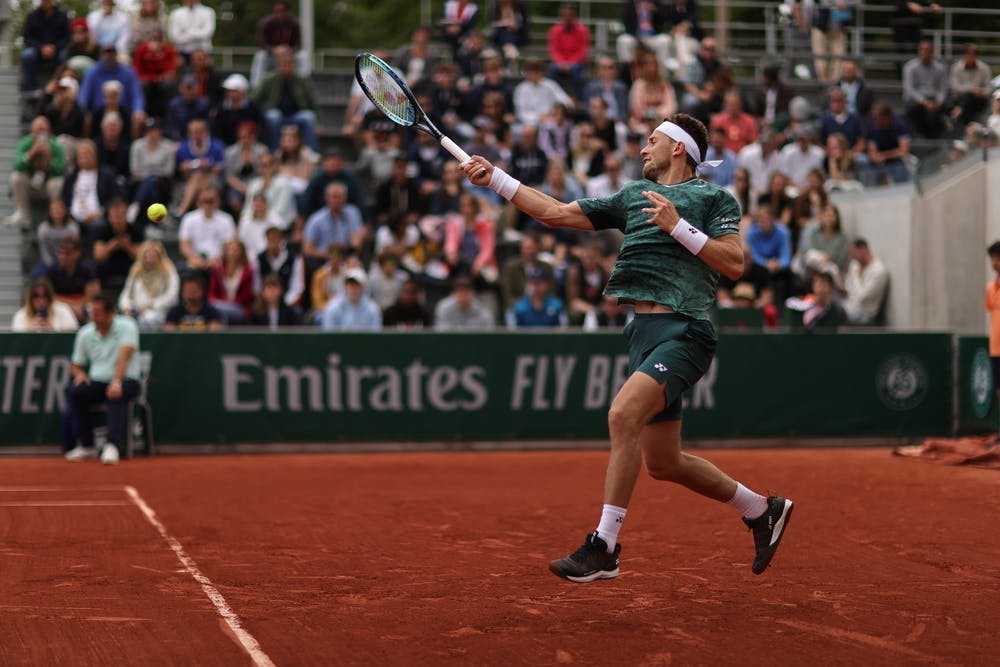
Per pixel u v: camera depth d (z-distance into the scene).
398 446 26.78
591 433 27.41
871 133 38.91
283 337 26.38
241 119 35.69
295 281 30.53
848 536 14.79
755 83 43.56
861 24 46.91
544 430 27.25
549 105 38.12
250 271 29.84
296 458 25.41
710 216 10.85
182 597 11.08
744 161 36.00
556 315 29.67
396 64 40.19
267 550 13.73
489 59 38.03
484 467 23.56
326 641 9.44
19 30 50.25
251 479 21.36
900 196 33.91
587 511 17.00
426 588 11.52
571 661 8.82
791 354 28.02
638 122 37.75
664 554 13.45
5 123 38.75
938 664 8.75
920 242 33.25
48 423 25.72
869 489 19.67
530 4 57.47
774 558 13.20
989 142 32.09
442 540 14.46
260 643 9.37
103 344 24.80
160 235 32.97
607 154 36.25
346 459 25.19
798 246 34.34
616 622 10.08
